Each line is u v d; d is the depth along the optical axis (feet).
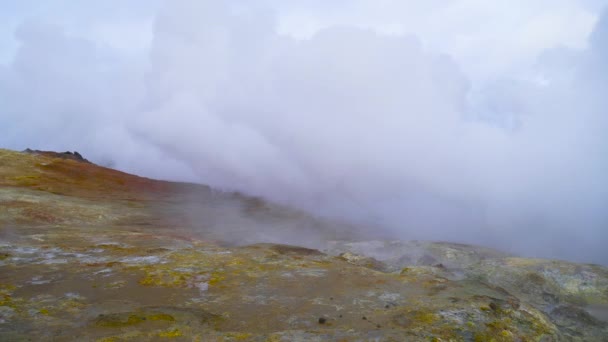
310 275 69.51
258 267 73.72
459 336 45.55
